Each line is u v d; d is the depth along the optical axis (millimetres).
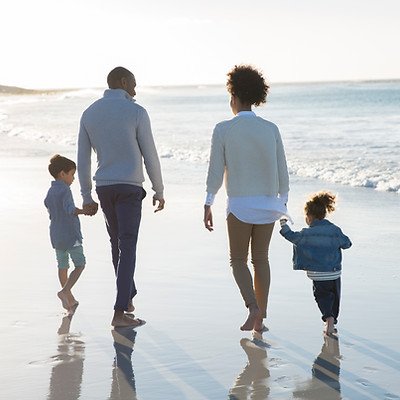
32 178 11938
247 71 3969
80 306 4461
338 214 8461
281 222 4023
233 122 3918
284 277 5238
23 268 5531
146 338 3779
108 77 4289
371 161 14961
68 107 77375
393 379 3104
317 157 16281
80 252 4453
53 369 3271
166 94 158875
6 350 3566
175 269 5508
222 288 4887
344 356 3441
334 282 3895
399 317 4133
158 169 4199
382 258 5891
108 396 2928
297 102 75438
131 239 4129
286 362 3363
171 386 3043
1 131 30250
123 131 4086
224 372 3225
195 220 7953
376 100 72625
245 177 3908
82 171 4215
